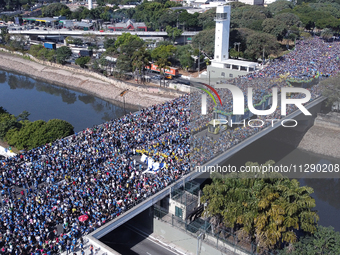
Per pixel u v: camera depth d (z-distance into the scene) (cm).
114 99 19225
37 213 6956
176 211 7894
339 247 5947
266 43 18588
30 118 16562
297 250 6003
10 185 8181
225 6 17000
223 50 17888
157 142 9756
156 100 17875
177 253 7319
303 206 5975
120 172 8394
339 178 8650
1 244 6328
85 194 7488
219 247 6906
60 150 9500
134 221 8356
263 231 5969
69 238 6519
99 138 10219
